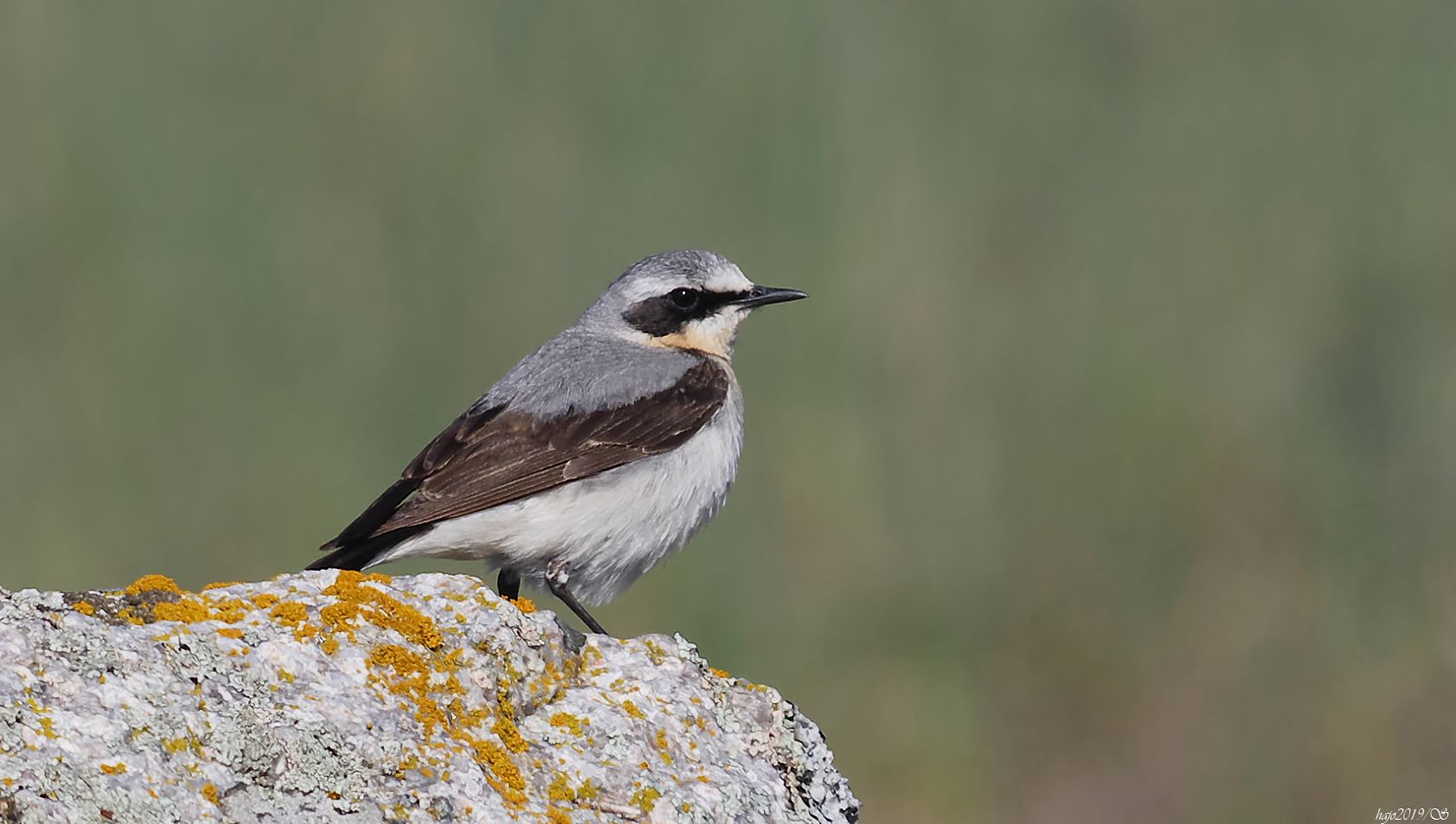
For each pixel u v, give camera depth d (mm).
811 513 15703
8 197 17078
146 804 5465
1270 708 14766
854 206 18125
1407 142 18391
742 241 17781
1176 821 14414
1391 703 14617
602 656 7141
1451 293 17078
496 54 19094
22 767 5375
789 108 18578
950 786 14375
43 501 15398
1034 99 19250
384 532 9219
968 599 15328
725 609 14953
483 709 6410
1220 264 17641
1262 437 16297
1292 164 18391
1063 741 14766
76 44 18359
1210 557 15688
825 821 6965
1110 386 16750
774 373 16703
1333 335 16938
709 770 6734
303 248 17406
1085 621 15250
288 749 5863
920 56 19125
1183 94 19297
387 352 16828
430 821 5852
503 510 9422
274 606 6414
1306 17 19125
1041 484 16078
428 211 17828
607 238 17750
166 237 17188
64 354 16375
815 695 14703
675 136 18484
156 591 6324
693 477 9898
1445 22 18719
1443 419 16219
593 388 9898
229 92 18500
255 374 16500
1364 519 15664
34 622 5938
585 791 6363
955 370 16922
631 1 19062
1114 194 18422
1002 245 18047
